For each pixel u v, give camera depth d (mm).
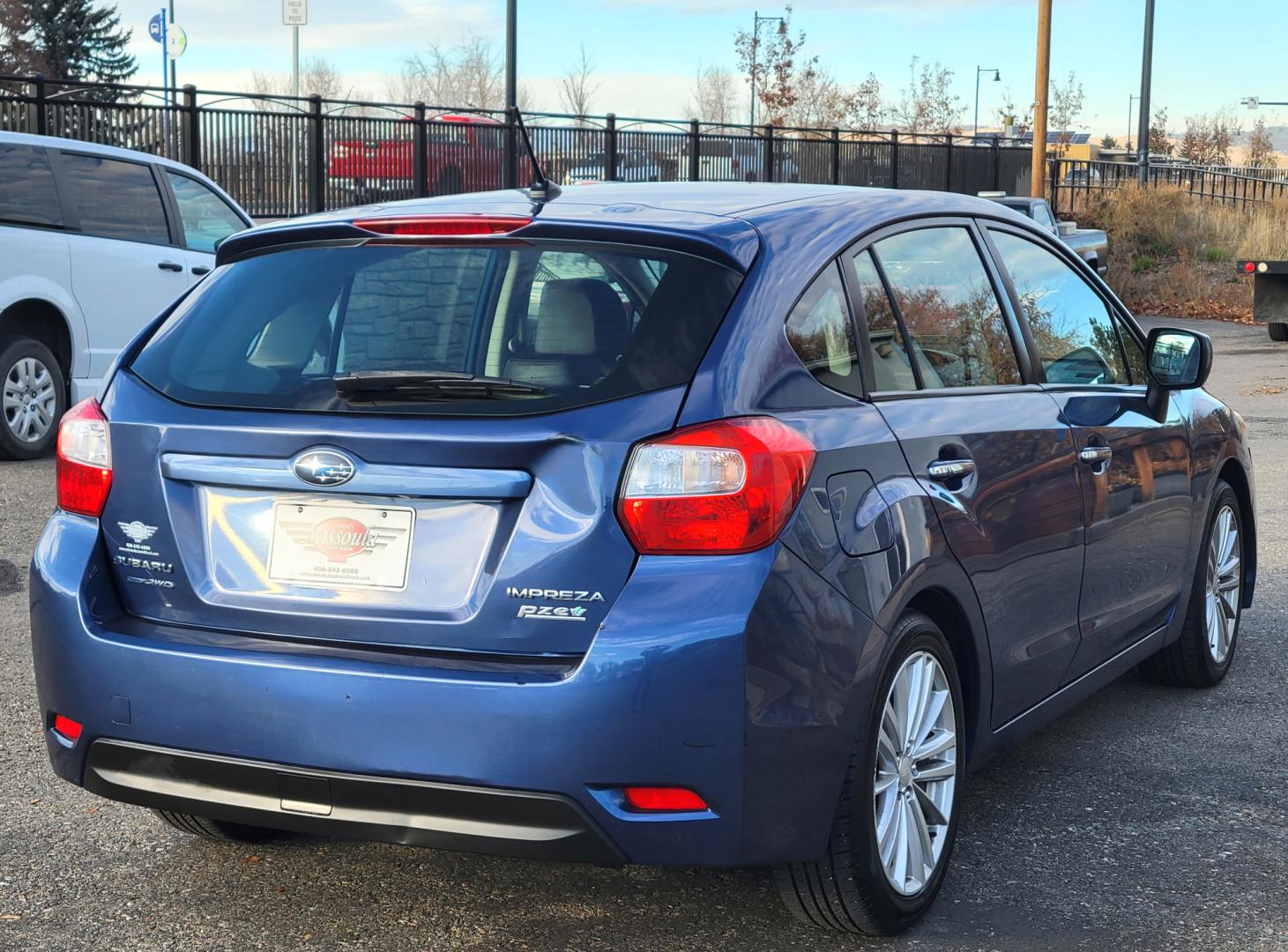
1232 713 5133
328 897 3561
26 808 4098
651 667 2811
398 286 3250
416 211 3430
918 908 3398
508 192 3732
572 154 26219
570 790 2828
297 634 3061
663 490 2873
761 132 30453
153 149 19688
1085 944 3330
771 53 44719
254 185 20984
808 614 2963
